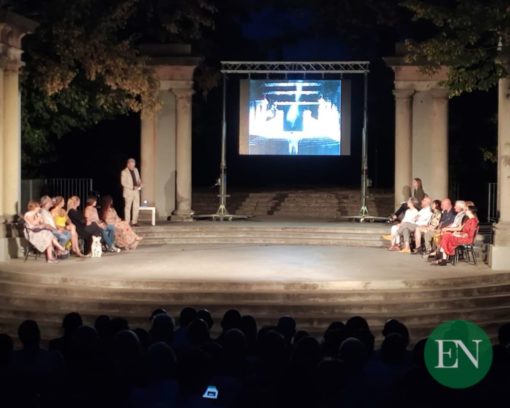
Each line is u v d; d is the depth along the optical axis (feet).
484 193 105.60
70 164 106.22
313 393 27.50
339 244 79.30
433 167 88.12
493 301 56.44
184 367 27.81
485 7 66.74
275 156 128.67
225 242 80.53
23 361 32.91
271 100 90.63
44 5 77.25
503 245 63.41
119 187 107.65
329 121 90.43
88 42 77.92
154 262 65.62
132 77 80.64
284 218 95.14
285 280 56.90
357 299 55.16
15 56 68.33
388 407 27.96
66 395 28.68
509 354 30.40
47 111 90.43
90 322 52.95
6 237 66.49
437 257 65.77
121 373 29.84
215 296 54.85
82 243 71.92
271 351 31.48
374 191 111.55
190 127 90.22
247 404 27.76
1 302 56.29
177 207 90.17
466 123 106.93
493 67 70.44
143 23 96.58
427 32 108.37
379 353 32.63
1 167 67.41
